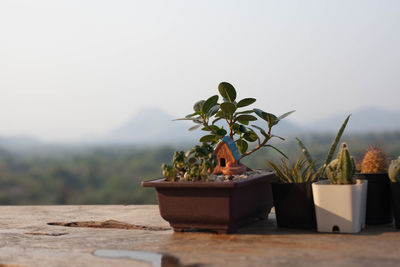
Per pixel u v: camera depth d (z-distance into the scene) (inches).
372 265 52.6
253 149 84.1
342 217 68.8
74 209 105.8
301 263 54.2
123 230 80.0
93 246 66.9
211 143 88.0
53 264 57.5
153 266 55.5
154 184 71.6
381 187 75.2
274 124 81.0
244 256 58.2
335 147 78.7
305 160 78.4
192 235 71.8
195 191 70.2
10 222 89.9
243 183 69.1
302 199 73.1
